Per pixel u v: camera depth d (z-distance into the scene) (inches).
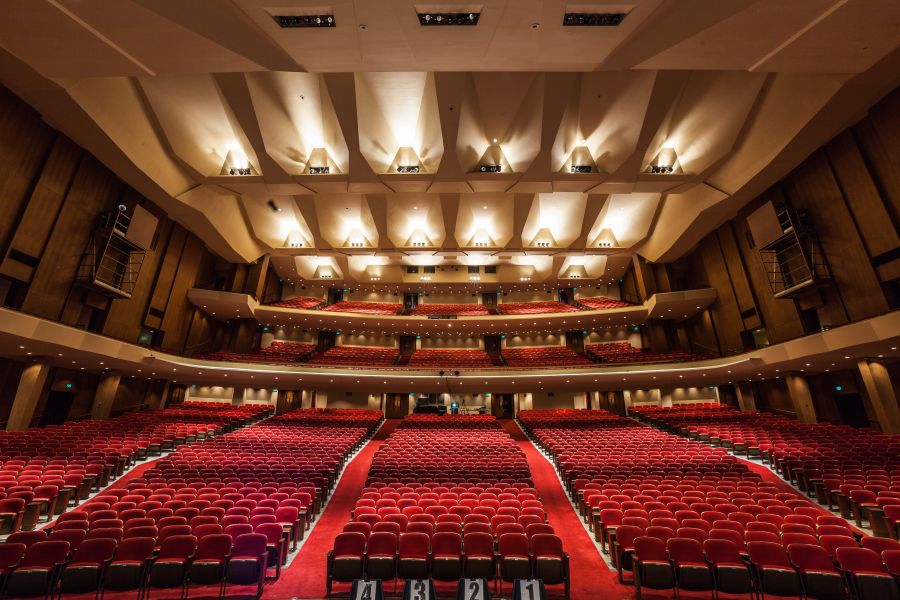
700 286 756.6
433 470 325.4
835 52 280.1
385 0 233.9
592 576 190.9
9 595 149.9
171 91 448.8
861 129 419.5
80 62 283.1
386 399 834.2
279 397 793.6
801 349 462.3
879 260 429.4
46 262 445.1
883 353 429.4
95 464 302.2
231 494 242.5
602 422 597.3
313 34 259.8
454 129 486.3
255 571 168.6
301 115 518.0
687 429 506.9
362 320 835.4
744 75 422.9
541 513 222.2
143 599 166.4
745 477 292.2
